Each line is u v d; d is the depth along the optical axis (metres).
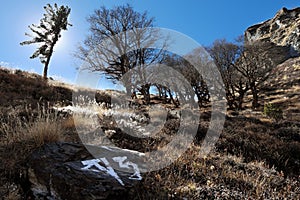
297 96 28.44
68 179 2.92
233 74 29.08
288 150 7.50
